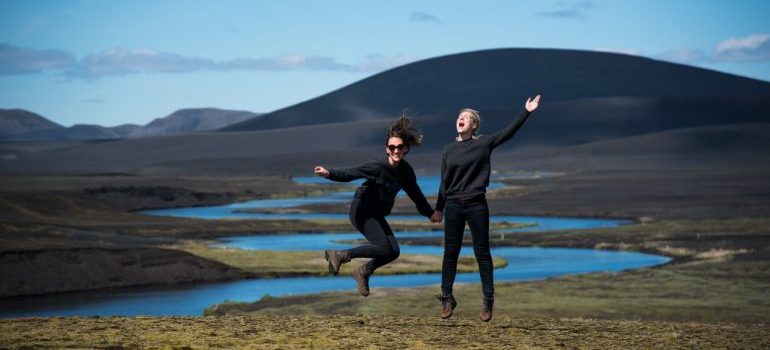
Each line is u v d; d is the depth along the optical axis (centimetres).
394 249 1112
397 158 1109
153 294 4775
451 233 1174
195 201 14788
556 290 3953
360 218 1116
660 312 3238
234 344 1094
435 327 1355
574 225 9506
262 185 19612
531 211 11506
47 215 10131
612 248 6888
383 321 1424
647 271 4575
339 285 5012
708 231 7619
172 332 1177
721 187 13650
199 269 5406
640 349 1183
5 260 4984
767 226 7831
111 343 1067
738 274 4341
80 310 4238
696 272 4466
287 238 8438
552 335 1300
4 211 9694
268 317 1441
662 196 12481
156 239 7794
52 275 4997
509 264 5891
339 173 1079
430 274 5388
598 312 3247
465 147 1152
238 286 5047
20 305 4412
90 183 16388
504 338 1238
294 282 5184
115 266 5225
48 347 1031
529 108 1117
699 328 1518
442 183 1177
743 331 1495
